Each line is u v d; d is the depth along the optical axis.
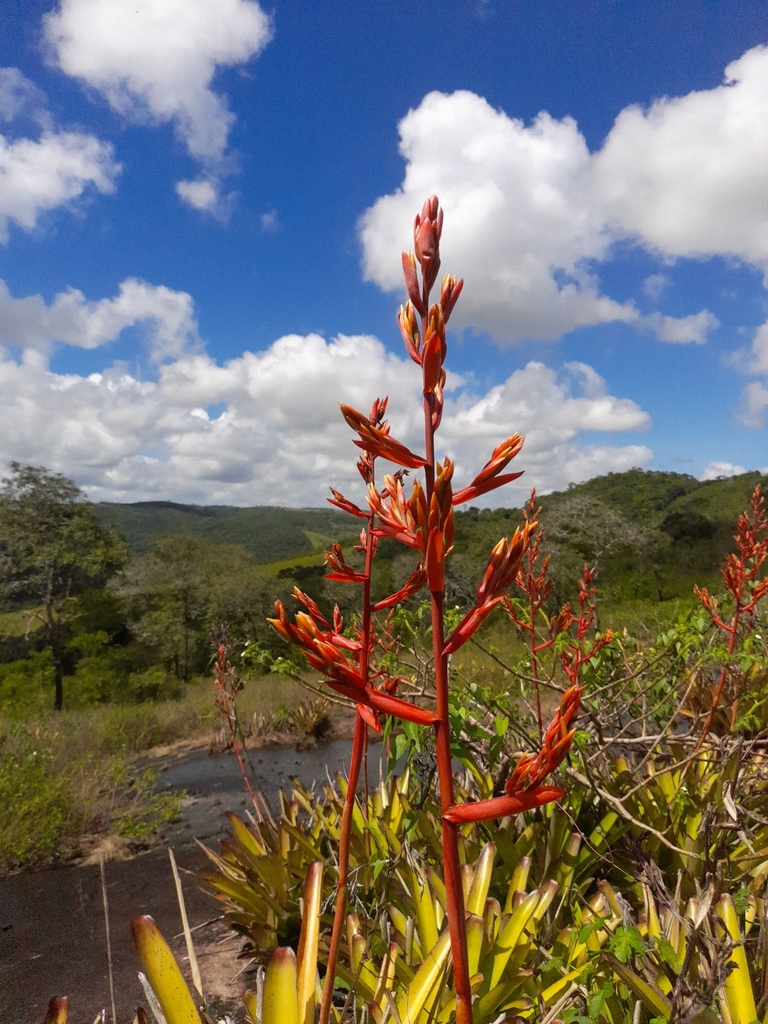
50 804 6.02
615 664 3.79
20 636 29.56
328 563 1.64
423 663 3.63
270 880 3.41
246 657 3.85
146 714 12.01
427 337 1.20
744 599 3.98
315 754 8.87
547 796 1.02
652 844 3.06
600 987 1.89
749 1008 1.85
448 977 2.19
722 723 3.89
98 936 4.03
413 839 3.26
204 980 3.37
